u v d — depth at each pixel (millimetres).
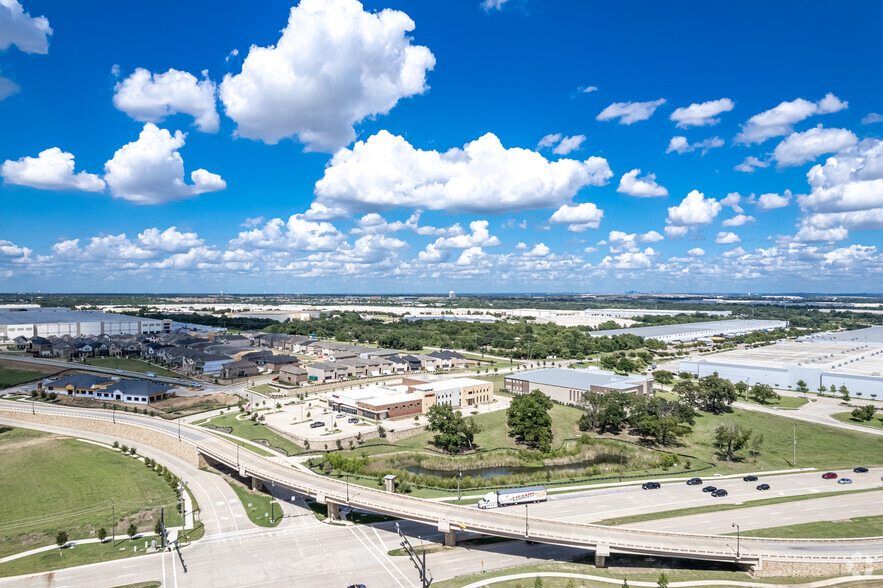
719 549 99938
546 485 144625
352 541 113062
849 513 122125
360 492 125875
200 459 161500
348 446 178250
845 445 184625
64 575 99188
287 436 183250
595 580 97312
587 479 150750
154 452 173000
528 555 107375
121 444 178875
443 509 115938
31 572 100250
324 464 156375
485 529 106875
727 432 174500
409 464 169000
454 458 170625
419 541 113625
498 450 178125
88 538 114375
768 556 97688
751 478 148750
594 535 104375
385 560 104688
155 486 143500
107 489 140750
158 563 103562
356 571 100500
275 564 103125
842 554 98438
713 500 131750
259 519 123875
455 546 111312
